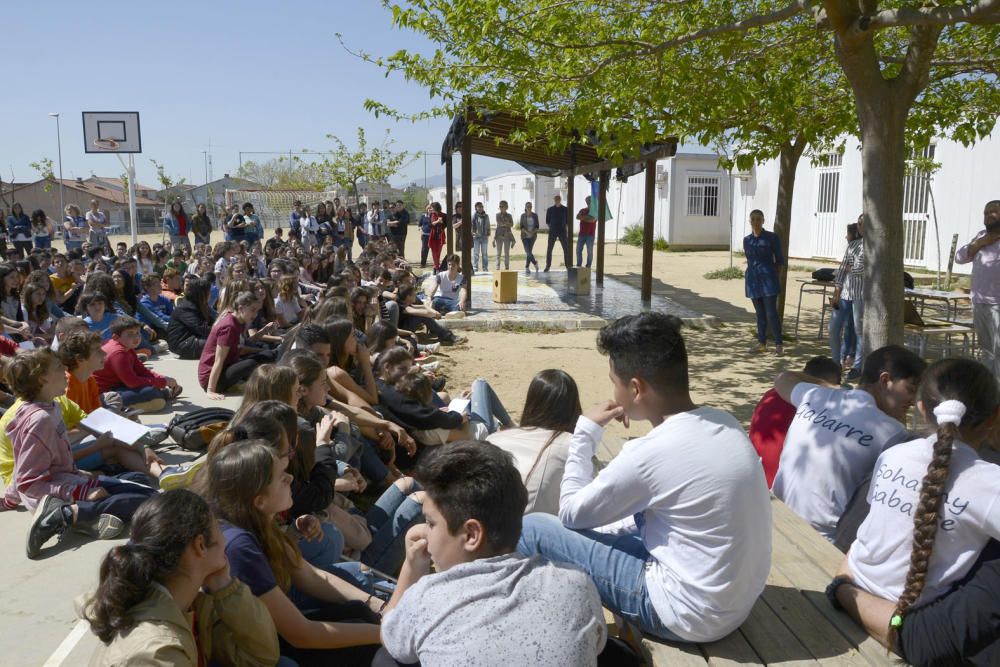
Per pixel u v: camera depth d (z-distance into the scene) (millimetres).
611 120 6922
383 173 30781
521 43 6617
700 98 6953
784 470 3621
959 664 2314
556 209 19609
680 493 2307
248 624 2422
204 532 2287
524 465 3309
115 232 41375
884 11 5082
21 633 3426
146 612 2119
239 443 2824
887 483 2662
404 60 7465
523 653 1744
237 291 8133
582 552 2588
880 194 5609
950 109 8234
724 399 7996
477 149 17203
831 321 9117
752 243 10141
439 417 5285
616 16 6824
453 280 13141
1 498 4695
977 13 4703
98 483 4465
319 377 4535
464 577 1867
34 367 4414
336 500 4176
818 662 2430
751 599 2426
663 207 30234
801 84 8484
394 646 1898
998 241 7195
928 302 13453
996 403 2613
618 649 2371
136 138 21875
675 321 2459
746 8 8211
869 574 2643
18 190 50562
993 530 2354
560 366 9477
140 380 6934
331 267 15180
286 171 56875
